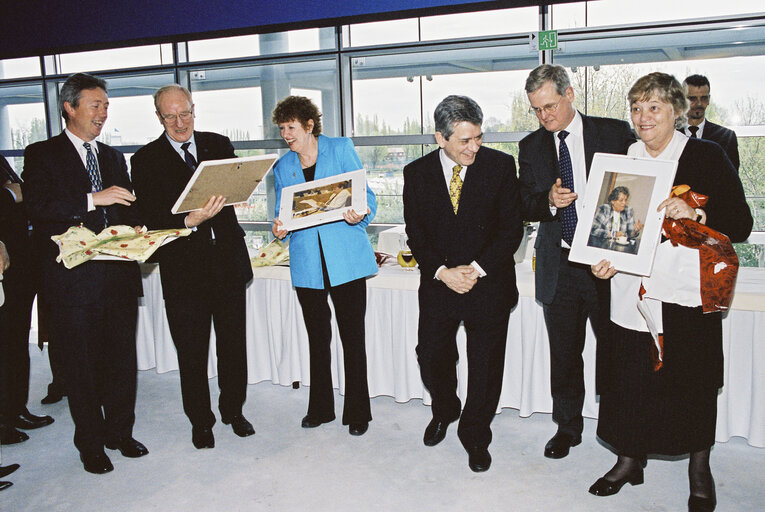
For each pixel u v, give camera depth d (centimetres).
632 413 217
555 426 302
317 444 290
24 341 322
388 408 330
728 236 202
